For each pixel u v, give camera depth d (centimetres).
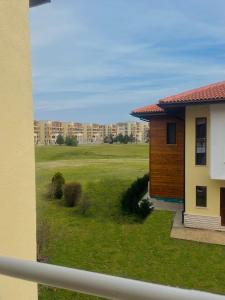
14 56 136
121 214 1283
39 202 1487
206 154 1110
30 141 144
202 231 1076
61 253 873
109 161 2930
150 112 1363
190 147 1138
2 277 117
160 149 1429
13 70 135
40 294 560
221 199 1095
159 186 1434
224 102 1012
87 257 849
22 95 140
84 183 1898
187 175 1143
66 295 557
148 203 1262
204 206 1119
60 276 76
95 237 1020
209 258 839
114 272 755
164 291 63
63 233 1055
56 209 1395
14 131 134
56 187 1580
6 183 128
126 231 1077
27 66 145
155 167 1441
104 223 1178
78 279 73
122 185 1830
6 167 129
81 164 2738
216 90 1118
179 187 1391
